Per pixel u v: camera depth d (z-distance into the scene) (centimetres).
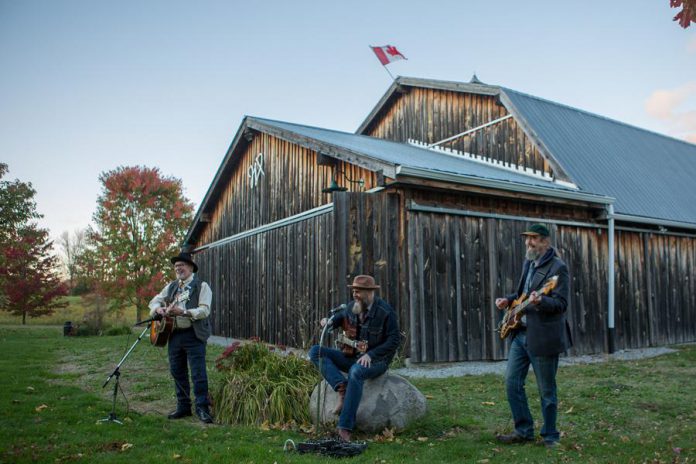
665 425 552
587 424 554
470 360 966
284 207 1334
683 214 1365
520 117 1315
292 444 457
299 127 1405
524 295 493
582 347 1127
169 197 2852
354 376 491
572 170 1235
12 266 2861
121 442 464
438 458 438
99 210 2834
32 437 473
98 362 996
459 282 974
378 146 1295
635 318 1250
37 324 3012
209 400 575
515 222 1061
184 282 588
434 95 1622
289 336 1222
